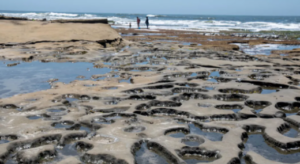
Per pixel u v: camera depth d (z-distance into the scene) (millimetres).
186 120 4297
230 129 3811
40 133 3639
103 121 4191
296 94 5570
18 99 5102
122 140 3439
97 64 8961
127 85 6238
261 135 3816
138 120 4188
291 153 3311
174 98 5289
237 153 3129
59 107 4703
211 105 4918
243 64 9258
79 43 13000
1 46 11641
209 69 8312
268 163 2939
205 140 3479
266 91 6137
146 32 26156
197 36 22719
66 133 3605
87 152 3107
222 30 33188
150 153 3256
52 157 3143
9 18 15859
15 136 3586
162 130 3791
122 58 10109
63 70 8102
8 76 7211
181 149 3223
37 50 11094
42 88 6152
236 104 4957
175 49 13383
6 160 3062
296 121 4148
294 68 8711
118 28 32312
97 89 5926
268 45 17234
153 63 9406
